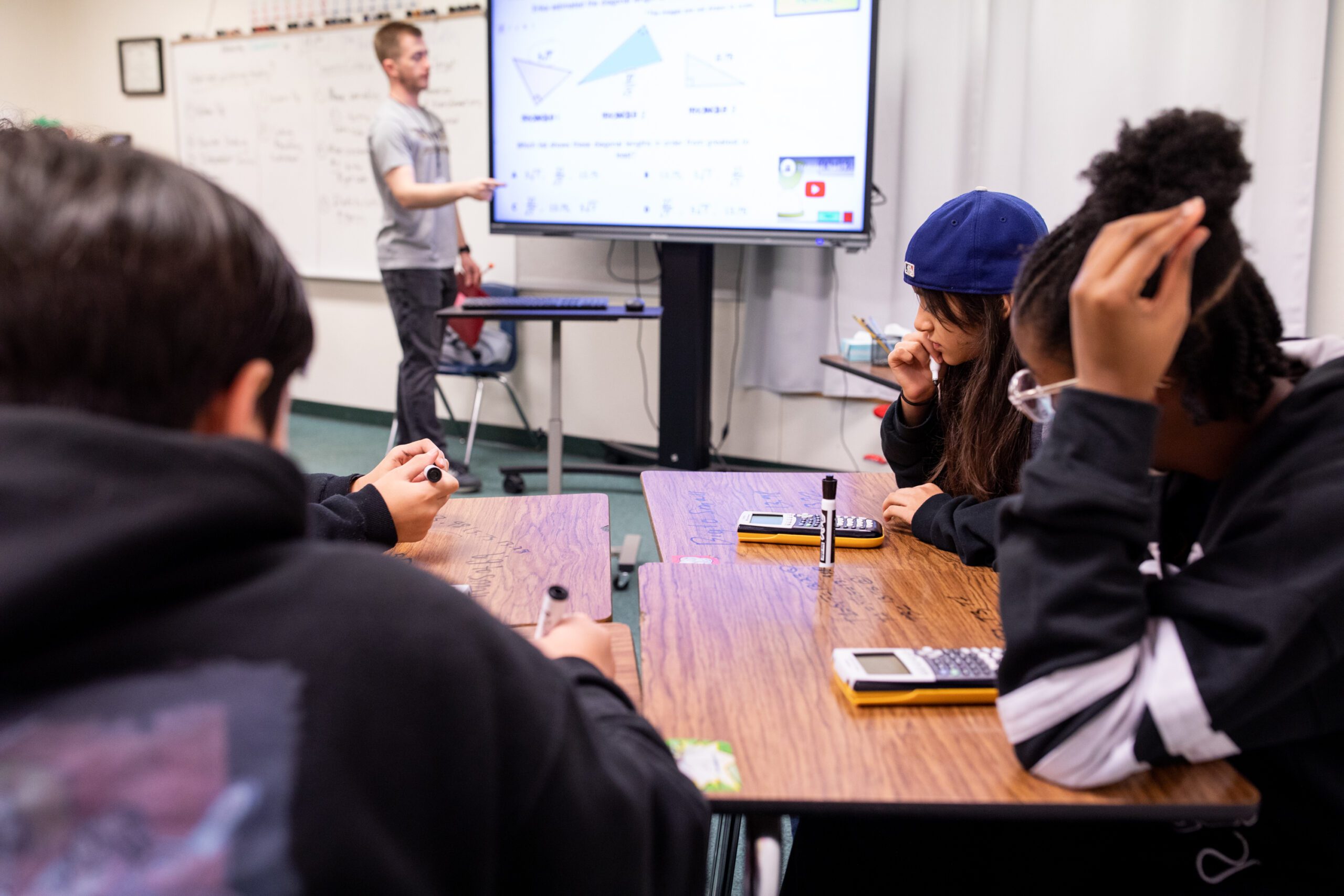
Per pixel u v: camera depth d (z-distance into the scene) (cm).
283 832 36
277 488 42
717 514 141
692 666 91
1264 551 68
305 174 487
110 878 35
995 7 323
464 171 438
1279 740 70
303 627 39
